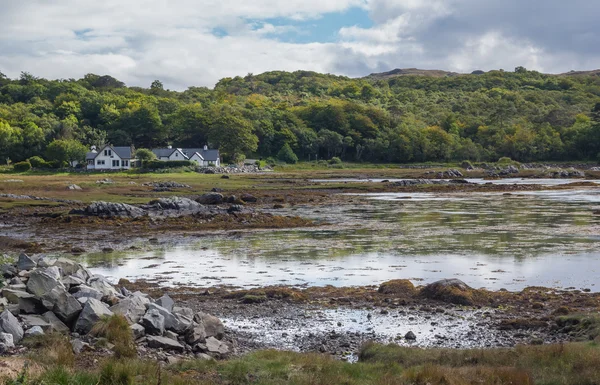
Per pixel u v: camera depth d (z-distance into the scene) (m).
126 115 175.88
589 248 31.08
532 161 172.62
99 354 12.97
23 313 14.66
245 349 15.49
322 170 145.75
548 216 46.31
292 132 177.88
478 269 26.05
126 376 10.88
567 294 21.12
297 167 156.50
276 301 20.72
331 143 176.38
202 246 33.53
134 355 12.93
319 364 12.84
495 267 26.42
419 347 15.24
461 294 20.19
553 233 36.81
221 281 24.33
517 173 125.75
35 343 13.12
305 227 41.47
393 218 46.34
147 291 22.20
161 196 66.31
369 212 51.31
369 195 71.06
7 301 14.84
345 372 12.30
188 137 174.38
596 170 140.12
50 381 10.11
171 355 13.85
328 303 20.41
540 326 16.95
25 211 49.84
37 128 150.00
